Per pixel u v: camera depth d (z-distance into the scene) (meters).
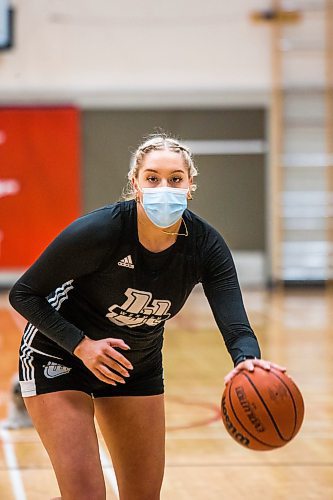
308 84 20.98
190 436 7.09
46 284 3.69
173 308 3.89
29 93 20.92
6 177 20.97
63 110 20.98
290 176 21.25
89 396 3.88
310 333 13.63
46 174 21.05
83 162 21.20
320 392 8.91
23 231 21.05
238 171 21.30
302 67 20.98
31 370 3.86
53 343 3.87
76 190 21.12
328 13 20.81
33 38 20.84
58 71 20.95
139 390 4.06
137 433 4.07
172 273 3.77
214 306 3.79
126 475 4.12
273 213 21.12
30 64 20.86
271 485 5.57
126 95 21.09
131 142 21.20
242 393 3.40
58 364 3.84
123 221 3.70
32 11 20.81
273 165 21.08
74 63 20.97
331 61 20.94
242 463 6.18
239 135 21.22
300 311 16.84
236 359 3.57
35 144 20.98
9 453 6.48
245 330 3.68
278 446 3.41
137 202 3.74
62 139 21.05
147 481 4.11
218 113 21.23
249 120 21.20
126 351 3.97
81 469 3.57
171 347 12.41
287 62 20.97
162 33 21.03
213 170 21.30
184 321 15.77
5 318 15.98
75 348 3.64
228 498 5.27
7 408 8.22
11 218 21.00
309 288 21.28
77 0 20.88
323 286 21.30
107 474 5.84
